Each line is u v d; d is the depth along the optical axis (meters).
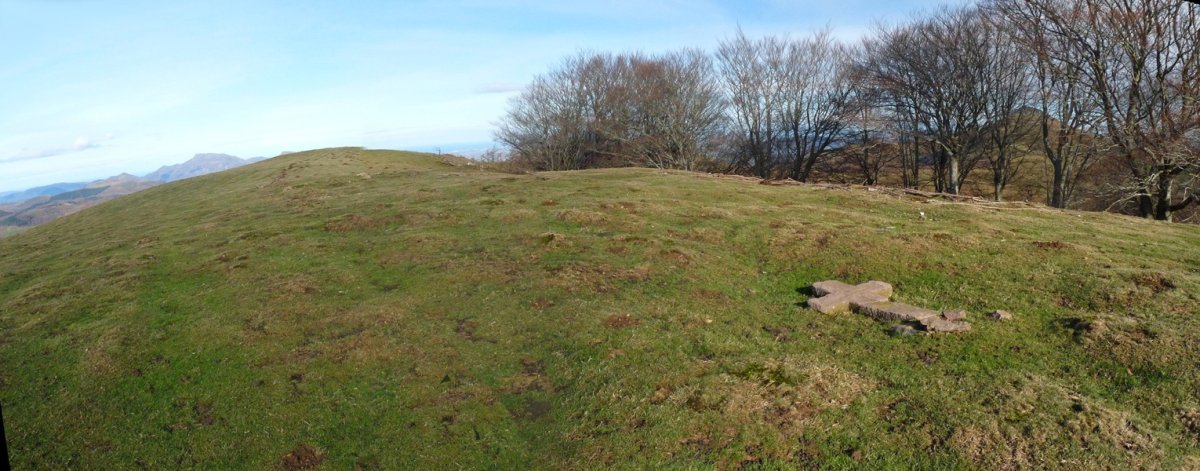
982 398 7.27
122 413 7.74
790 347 9.09
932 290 11.55
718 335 9.54
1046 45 28.38
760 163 48.97
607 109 53.19
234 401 7.88
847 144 45.84
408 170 31.75
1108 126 26.11
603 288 11.76
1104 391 7.57
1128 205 31.55
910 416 6.99
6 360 9.51
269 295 11.67
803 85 46.06
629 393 7.74
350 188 25.69
